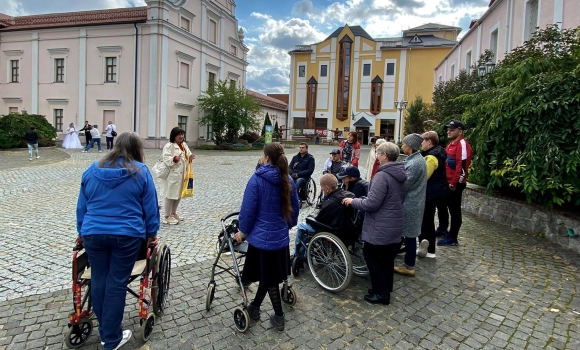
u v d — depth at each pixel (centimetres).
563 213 567
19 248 508
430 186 503
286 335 320
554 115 571
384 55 4578
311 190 952
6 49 2909
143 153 297
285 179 313
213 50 3130
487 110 688
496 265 490
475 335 326
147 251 296
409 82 4516
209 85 3039
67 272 433
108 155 282
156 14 2512
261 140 3272
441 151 514
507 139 644
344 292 408
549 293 408
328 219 421
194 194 969
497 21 1641
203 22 2967
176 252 515
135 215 274
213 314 351
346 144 889
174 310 356
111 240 261
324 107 4884
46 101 2831
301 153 882
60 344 294
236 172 1454
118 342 281
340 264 407
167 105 2645
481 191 773
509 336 325
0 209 725
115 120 2675
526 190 568
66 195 879
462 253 537
